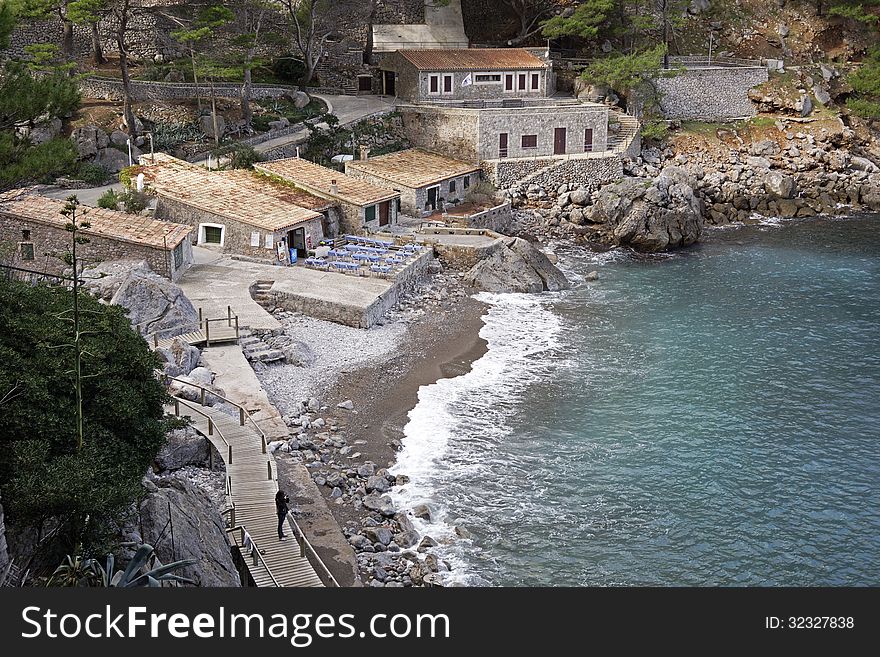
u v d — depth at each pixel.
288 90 95.12
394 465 41.59
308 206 68.81
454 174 83.69
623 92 104.56
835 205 94.81
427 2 113.12
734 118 108.38
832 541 36.88
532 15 116.50
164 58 95.62
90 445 27.98
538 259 69.81
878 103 109.31
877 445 44.53
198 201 65.56
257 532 33.16
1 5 37.59
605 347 57.16
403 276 63.69
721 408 48.47
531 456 43.03
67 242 56.47
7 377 27.67
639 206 79.81
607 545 36.28
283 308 58.34
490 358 54.78
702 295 67.62
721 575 34.62
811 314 63.47
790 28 124.19
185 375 44.84
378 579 33.19
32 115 37.19
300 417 44.75
